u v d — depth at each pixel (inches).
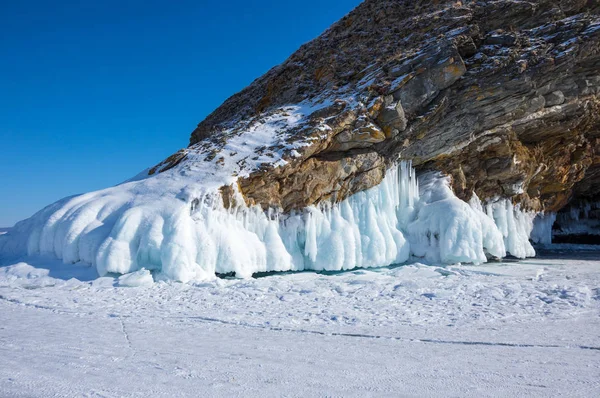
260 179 572.7
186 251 489.1
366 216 607.2
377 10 867.4
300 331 275.4
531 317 309.9
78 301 385.7
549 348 229.8
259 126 685.9
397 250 600.7
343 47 848.9
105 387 167.3
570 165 811.4
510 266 585.9
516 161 706.2
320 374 185.9
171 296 407.5
